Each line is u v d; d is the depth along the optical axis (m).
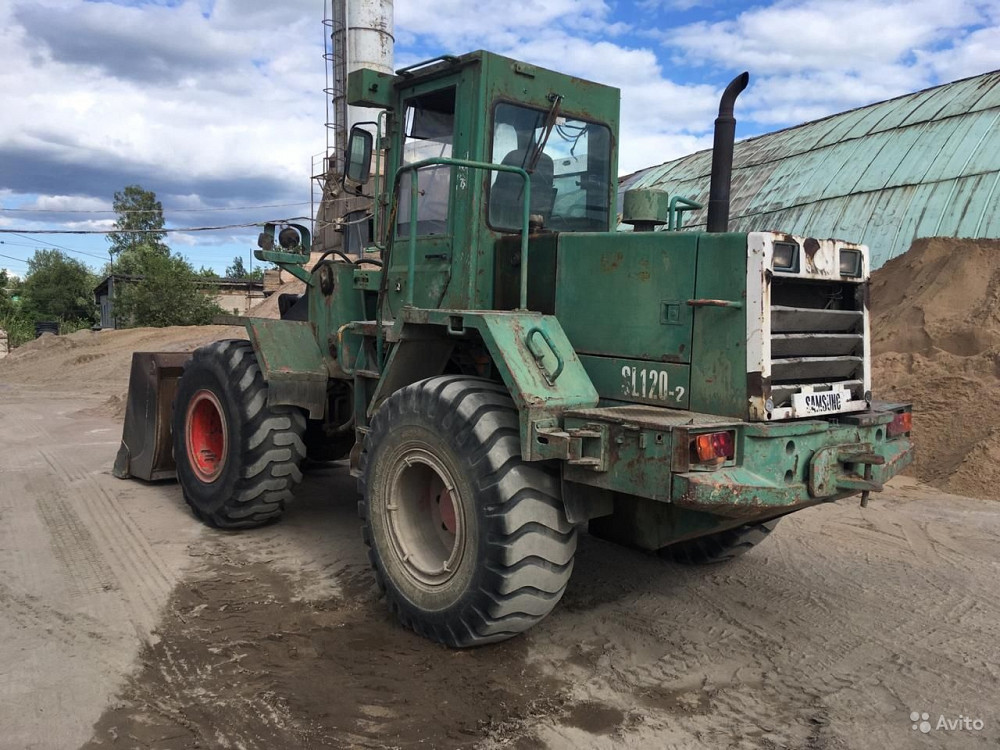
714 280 3.52
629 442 3.29
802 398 3.57
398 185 4.68
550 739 3.04
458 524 3.68
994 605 4.43
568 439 3.38
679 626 4.12
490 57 4.34
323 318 5.73
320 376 5.60
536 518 3.53
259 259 5.93
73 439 9.85
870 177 14.76
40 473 7.66
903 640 3.97
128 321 33.09
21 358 25.09
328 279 5.63
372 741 3.02
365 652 3.77
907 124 15.71
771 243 3.39
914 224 12.99
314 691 3.38
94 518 6.04
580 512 3.62
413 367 4.45
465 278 4.39
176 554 5.20
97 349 22.23
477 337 4.24
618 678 3.55
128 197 59.53
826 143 17.08
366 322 5.19
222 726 3.11
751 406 3.38
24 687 3.39
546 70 4.62
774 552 5.35
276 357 5.46
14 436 10.09
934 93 16.64
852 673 3.62
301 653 3.75
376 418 4.17
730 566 5.06
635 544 4.00
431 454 3.81
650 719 3.20
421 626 3.89
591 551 5.32
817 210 14.86
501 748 2.98
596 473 3.42
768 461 3.36
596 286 3.98
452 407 3.71
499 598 3.52
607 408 3.66
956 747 3.02
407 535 4.04
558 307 4.15
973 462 7.23
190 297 33.50
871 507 6.55
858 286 3.92
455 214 4.47
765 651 3.84
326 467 8.03
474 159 4.32
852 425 3.72
